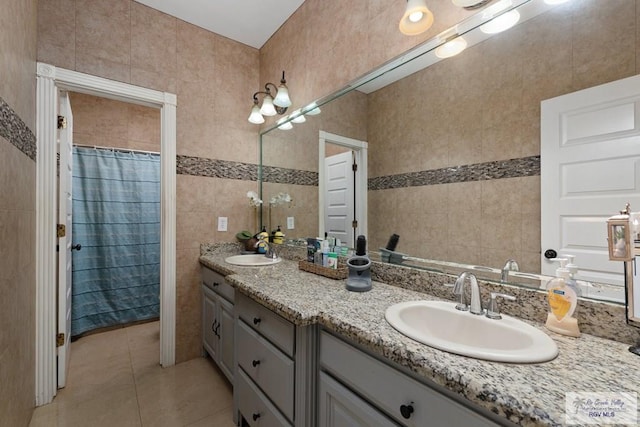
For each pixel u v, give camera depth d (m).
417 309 1.02
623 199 0.79
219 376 2.01
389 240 1.46
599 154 0.83
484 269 1.11
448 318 0.98
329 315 0.95
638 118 0.76
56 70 1.73
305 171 2.06
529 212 0.99
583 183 0.86
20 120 1.33
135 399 1.75
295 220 2.17
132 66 1.99
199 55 2.29
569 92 0.89
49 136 1.71
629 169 0.78
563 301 0.81
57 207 1.83
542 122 0.95
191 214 2.24
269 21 2.25
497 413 0.53
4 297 1.12
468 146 1.15
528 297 0.92
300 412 1.05
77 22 1.81
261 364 1.28
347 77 1.71
